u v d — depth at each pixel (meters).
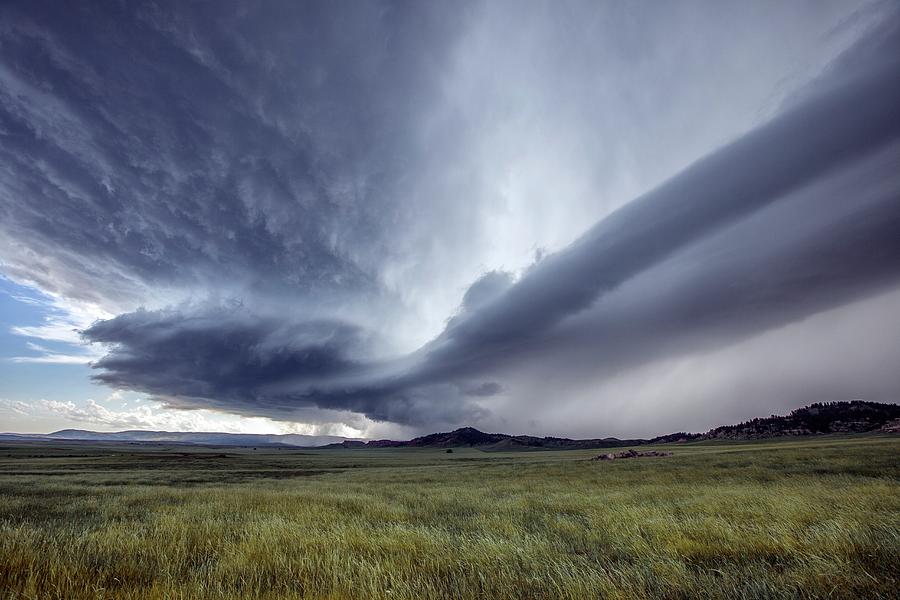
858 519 8.31
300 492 19.69
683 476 24.97
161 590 4.75
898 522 7.75
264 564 6.27
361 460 97.00
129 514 12.38
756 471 24.69
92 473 36.44
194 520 10.59
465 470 45.28
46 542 7.11
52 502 15.00
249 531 8.61
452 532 9.73
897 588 4.73
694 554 7.01
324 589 5.04
